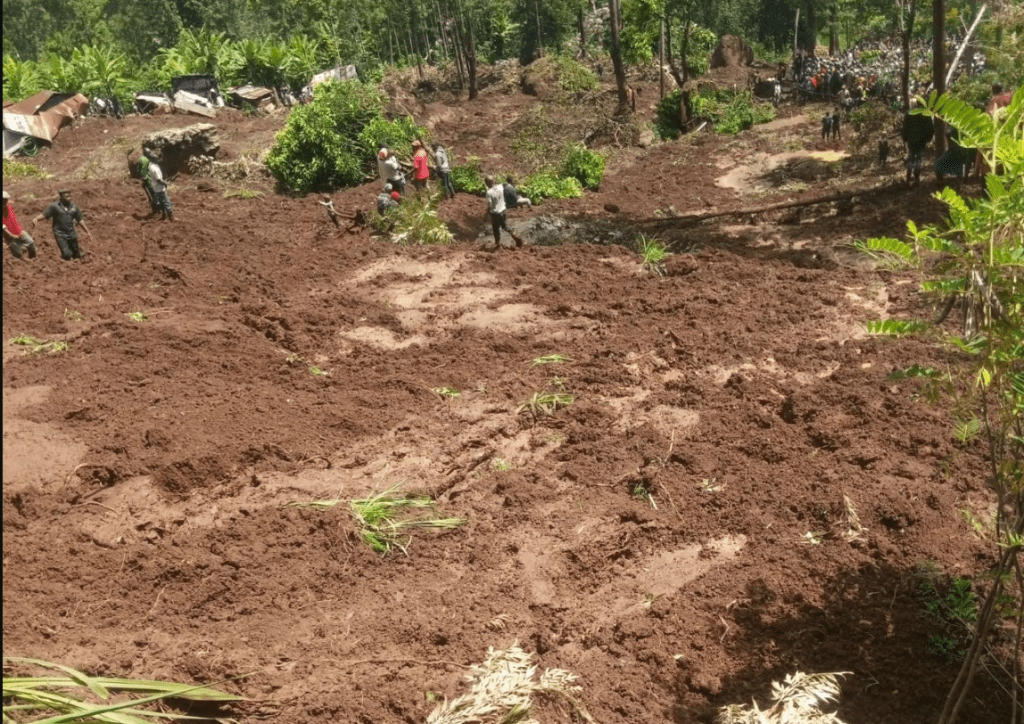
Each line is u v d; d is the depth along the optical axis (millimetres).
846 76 32188
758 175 23609
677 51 41000
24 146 24531
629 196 22281
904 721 4969
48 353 10219
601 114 31531
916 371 4547
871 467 7621
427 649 5504
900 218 14992
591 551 6668
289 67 39812
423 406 9258
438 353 10789
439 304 12664
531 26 52750
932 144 21609
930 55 29484
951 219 4113
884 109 25484
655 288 13016
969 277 3977
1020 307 3955
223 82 39938
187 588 6008
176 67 39156
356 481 7648
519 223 18422
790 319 11375
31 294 12523
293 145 22000
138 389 9195
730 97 34344
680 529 6910
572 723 4969
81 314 11758
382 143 22766
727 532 6879
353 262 14906
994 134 3799
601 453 8156
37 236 16391
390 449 8312
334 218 17016
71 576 5988
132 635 5414
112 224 17000
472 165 23094
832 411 8742
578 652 5602
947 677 5262
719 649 5637
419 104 33562
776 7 54875
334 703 4883
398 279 13938
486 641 5621
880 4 25031
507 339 11078
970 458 7598
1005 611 4480
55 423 8289
